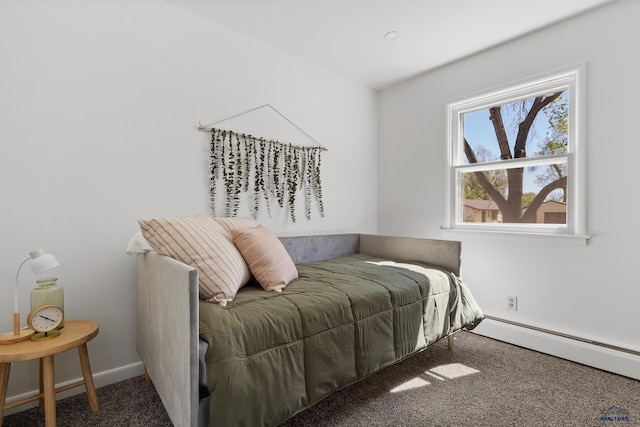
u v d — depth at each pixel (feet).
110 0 5.69
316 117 9.03
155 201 6.20
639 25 5.99
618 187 6.24
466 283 8.57
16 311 4.29
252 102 7.64
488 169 8.36
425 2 6.29
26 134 4.93
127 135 5.87
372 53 8.36
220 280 4.38
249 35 7.52
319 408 4.90
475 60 8.41
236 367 3.40
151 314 4.74
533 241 7.38
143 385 5.62
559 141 7.21
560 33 6.95
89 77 5.48
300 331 4.13
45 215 5.10
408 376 5.91
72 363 5.37
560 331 6.97
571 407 4.94
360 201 10.32
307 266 7.20
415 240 7.91
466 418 4.66
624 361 5.99
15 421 4.59
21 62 4.89
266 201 7.92
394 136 10.39
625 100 6.14
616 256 6.27
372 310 5.06
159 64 6.25
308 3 6.34
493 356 6.82
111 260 5.71
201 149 6.81
